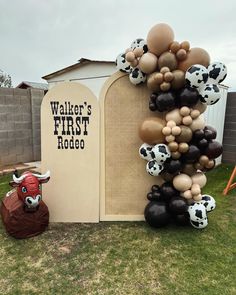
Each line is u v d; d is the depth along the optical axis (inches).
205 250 103.7
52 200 125.4
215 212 141.4
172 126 106.7
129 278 87.2
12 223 108.1
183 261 96.4
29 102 244.1
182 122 108.1
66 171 124.5
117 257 99.0
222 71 104.7
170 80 104.4
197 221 116.3
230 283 84.7
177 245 107.2
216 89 104.7
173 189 117.1
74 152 123.9
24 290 81.2
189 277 87.7
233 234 116.8
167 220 117.0
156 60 106.7
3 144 227.6
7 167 225.8
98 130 123.4
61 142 122.8
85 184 126.1
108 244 108.0
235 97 244.4
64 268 92.2
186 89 104.9
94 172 125.8
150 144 115.0
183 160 114.0
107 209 130.0
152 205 118.1
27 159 249.3
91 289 82.0
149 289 82.0
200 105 109.9
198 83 102.0
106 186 128.4
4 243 107.6
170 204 115.4
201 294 79.7
